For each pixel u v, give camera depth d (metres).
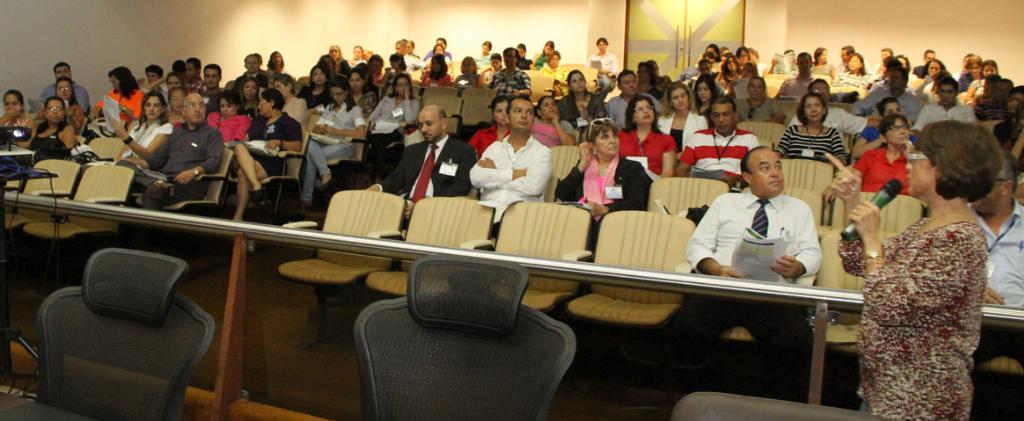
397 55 10.88
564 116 7.44
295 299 2.71
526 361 1.79
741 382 2.21
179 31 10.69
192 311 1.95
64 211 3.09
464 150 4.96
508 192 4.62
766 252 2.79
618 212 3.68
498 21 15.88
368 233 4.17
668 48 14.63
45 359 2.02
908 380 1.82
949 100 7.09
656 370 2.33
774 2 14.12
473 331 1.82
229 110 7.22
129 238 2.96
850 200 2.34
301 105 8.02
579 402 2.40
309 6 13.43
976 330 1.83
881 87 8.09
